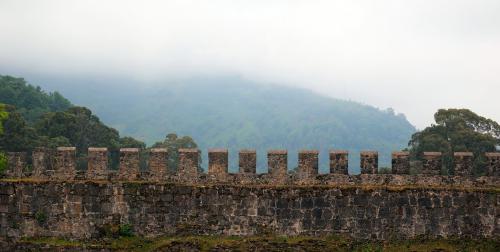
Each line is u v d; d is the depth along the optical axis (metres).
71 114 125.12
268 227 66.38
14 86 161.88
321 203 66.00
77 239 67.00
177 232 66.88
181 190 67.00
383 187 65.75
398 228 65.38
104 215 67.12
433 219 65.19
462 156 66.38
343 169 67.19
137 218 67.06
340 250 64.50
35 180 67.75
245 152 67.62
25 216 67.31
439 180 66.38
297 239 65.44
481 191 64.94
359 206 65.69
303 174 67.25
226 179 67.56
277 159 67.44
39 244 66.19
